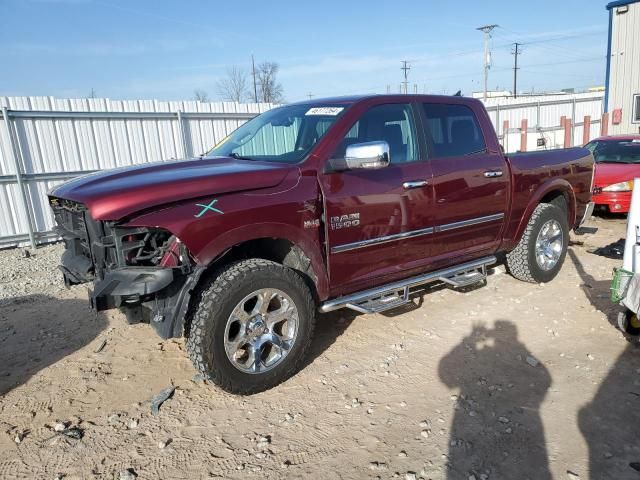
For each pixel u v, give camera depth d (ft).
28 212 30.07
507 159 16.56
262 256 12.61
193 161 12.98
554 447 9.42
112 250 10.62
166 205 10.24
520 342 13.83
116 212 9.82
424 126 14.61
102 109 33.81
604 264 20.61
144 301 10.51
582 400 10.91
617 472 8.71
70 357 13.88
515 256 17.88
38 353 14.21
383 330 14.93
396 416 10.59
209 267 11.32
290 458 9.41
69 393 12.00
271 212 11.25
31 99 31.14
